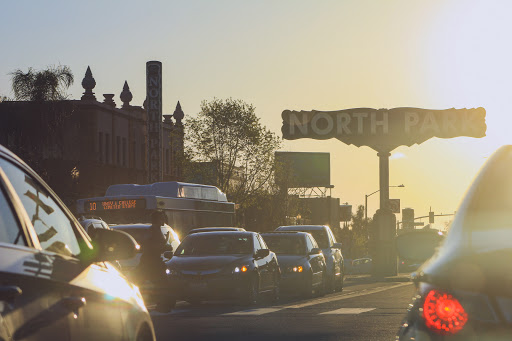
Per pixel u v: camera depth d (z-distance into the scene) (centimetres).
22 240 486
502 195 495
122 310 607
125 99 7631
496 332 427
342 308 2077
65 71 4847
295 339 1445
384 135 6109
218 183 7512
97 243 577
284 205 10300
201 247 2447
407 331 469
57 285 498
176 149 8556
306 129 6244
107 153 7131
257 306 2284
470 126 6109
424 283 462
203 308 2233
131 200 3591
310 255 2862
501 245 451
